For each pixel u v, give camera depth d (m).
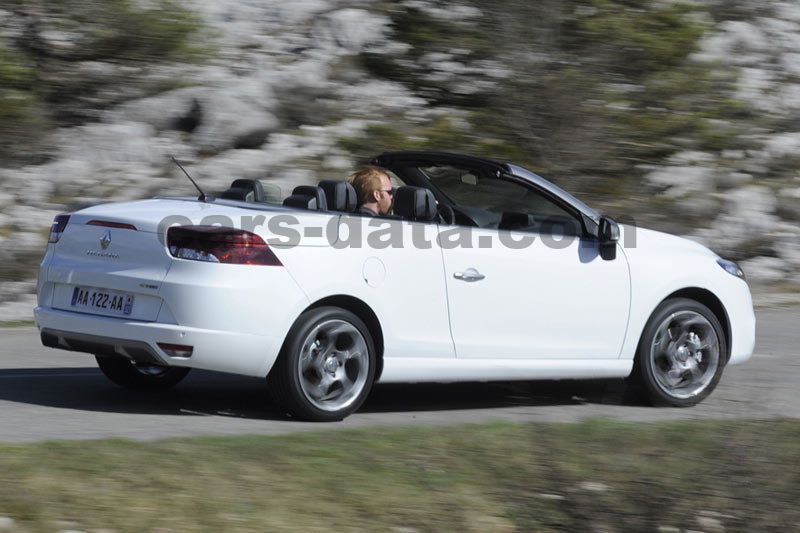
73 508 14.90
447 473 17.55
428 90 59.78
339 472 17.20
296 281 21.17
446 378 23.16
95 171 49.97
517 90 58.53
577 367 24.62
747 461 17.42
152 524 14.72
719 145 60.28
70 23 54.75
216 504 15.50
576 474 17.27
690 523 15.87
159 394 24.70
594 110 58.69
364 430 20.02
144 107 53.34
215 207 22.05
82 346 21.86
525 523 15.99
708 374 26.02
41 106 52.34
